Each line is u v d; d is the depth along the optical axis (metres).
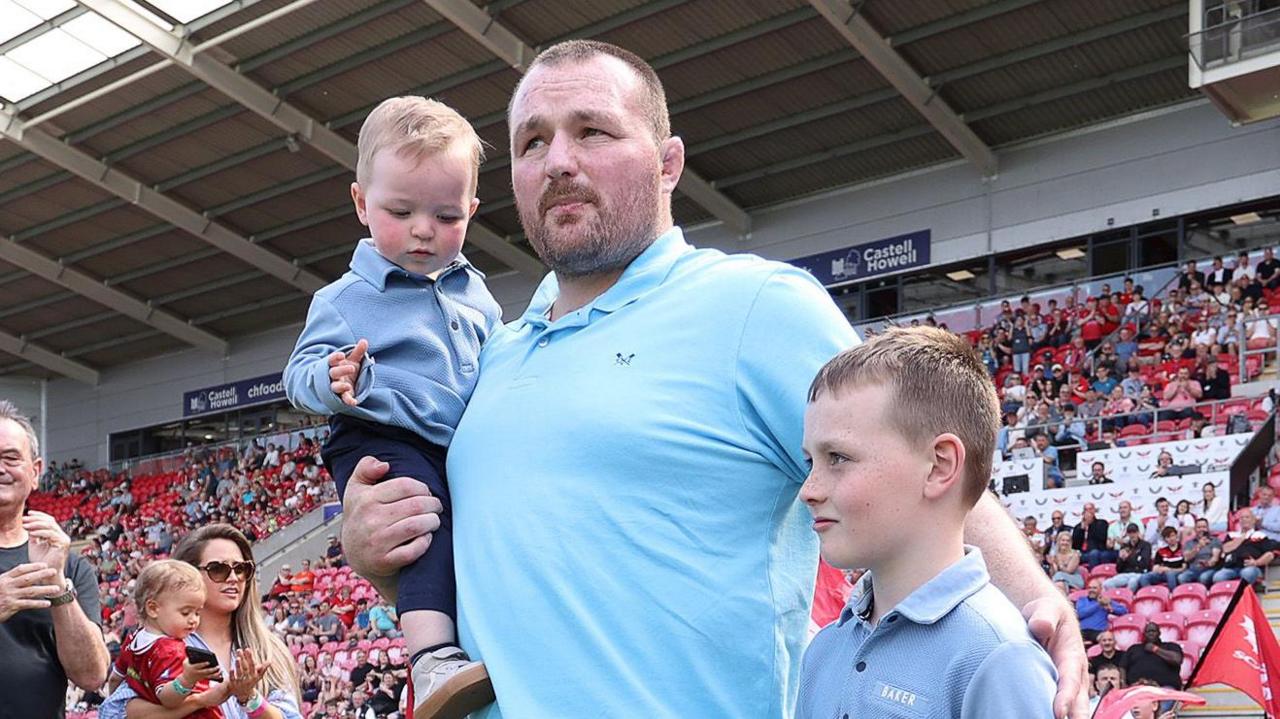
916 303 22.61
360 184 2.50
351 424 2.31
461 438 2.19
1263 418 14.49
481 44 19.83
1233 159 19.39
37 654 3.53
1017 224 21.38
